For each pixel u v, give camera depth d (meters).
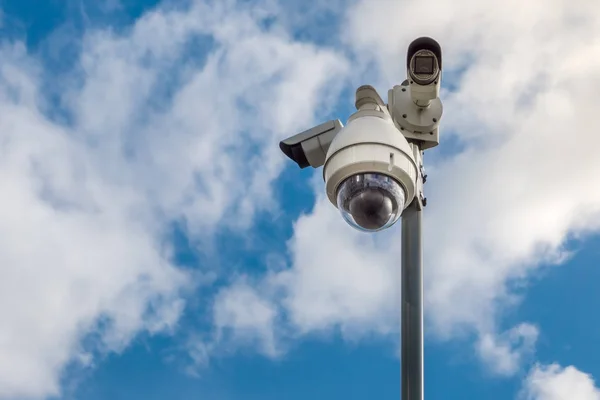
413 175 3.32
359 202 3.25
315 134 3.86
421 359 3.42
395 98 3.90
